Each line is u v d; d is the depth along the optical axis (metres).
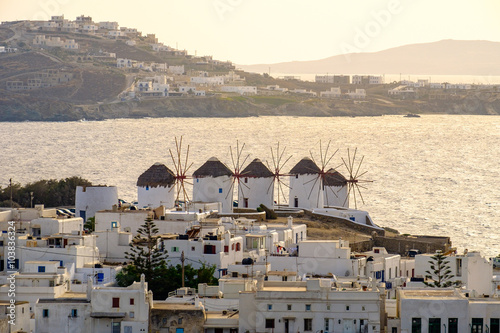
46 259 166.88
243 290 133.88
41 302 129.00
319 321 124.81
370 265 169.88
